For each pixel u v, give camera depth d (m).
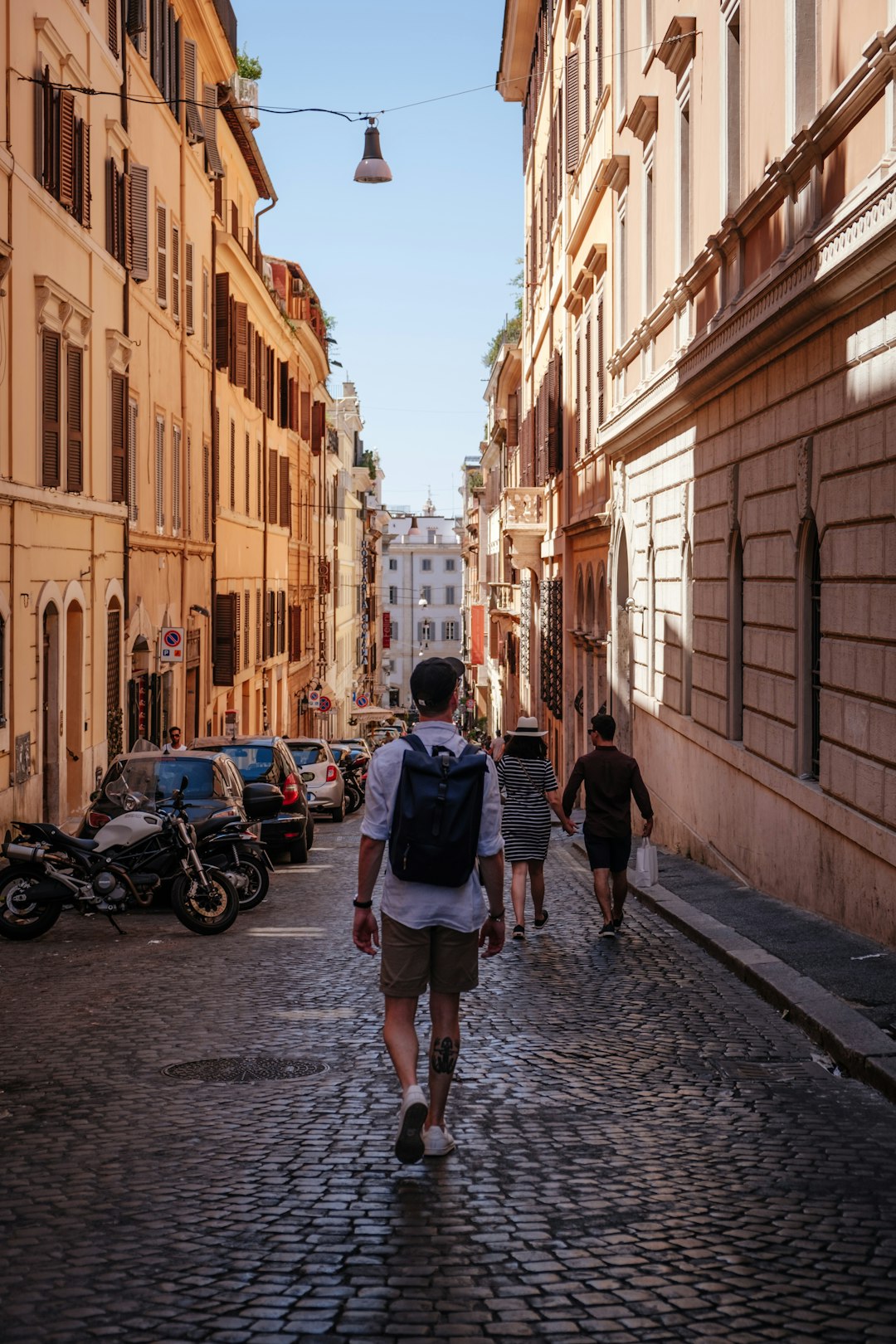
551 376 35.09
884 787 10.09
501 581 60.91
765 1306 4.77
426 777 6.13
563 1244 5.30
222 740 21.28
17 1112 7.14
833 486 11.34
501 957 11.73
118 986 10.66
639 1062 8.16
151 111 28.64
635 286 22.59
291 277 54.81
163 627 30.36
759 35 13.81
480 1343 4.48
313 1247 5.27
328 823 29.88
